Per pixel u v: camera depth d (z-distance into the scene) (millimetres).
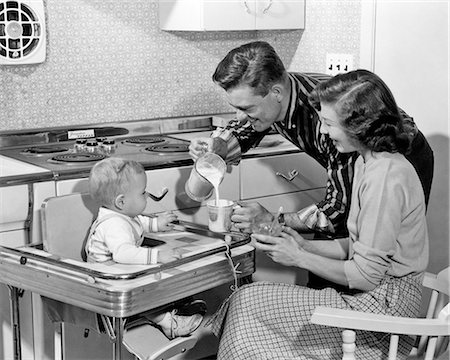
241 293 2193
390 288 2098
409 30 3162
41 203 2561
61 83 3152
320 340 2098
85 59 3195
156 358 2221
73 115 3203
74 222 2400
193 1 3199
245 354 2102
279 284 2199
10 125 3059
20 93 3061
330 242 2324
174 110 3484
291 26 3492
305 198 3217
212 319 2293
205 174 2494
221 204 2480
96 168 2365
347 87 2094
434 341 1919
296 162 3156
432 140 3154
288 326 2113
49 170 2611
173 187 2812
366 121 2076
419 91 3170
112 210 2381
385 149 2111
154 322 2438
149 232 2504
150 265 2174
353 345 1906
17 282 2273
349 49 3377
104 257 2314
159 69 3406
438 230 3174
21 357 2598
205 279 2229
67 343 2602
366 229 2064
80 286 2092
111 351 2713
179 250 2295
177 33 3436
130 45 3309
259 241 2227
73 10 3135
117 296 2008
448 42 3043
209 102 3592
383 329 1878
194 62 3510
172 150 2973
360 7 3295
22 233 2580
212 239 2416
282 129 2611
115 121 3307
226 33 3592
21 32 2969
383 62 3264
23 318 2646
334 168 2459
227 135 2779
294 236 2291
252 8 3332
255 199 3057
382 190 2053
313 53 3545
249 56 2396
